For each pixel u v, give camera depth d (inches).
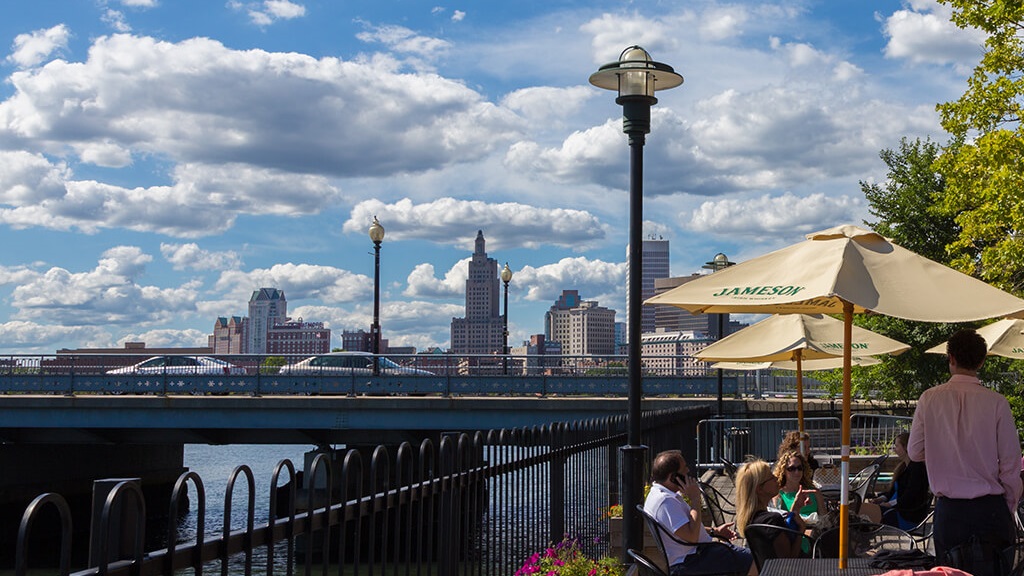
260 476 2425.0
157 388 1486.2
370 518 207.6
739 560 313.1
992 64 738.2
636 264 380.2
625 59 379.2
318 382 1483.8
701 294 271.3
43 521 1635.1
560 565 350.9
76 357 1528.1
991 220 754.2
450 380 1469.0
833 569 257.6
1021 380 995.3
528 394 1464.1
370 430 1499.8
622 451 379.2
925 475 411.8
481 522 288.2
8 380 1497.3
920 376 1102.4
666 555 315.9
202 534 148.6
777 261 275.1
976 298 251.9
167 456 2073.1
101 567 125.7
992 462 266.8
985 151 714.2
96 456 1812.3
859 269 258.1
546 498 365.4
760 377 1455.5
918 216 1085.8
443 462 260.1
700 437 880.3
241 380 1486.2
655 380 1464.1
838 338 511.5
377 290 1626.5
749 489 320.5
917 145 1111.0
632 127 380.8
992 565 261.6
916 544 349.7
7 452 1587.1
